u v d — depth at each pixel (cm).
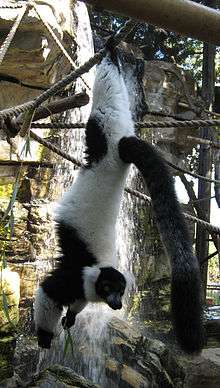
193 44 1434
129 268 1117
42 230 877
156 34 1290
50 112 478
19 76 799
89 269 352
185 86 1195
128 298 1091
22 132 439
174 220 251
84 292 355
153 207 264
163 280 1174
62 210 356
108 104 355
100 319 877
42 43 702
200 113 1224
